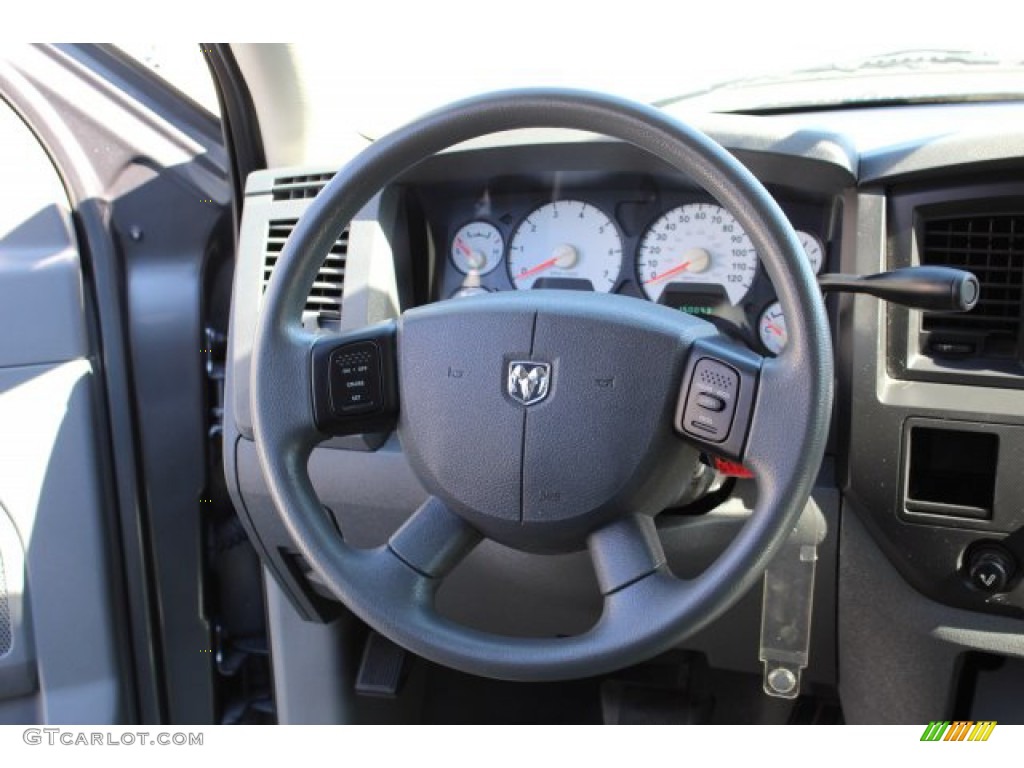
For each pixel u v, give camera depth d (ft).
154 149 5.14
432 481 2.97
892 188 3.70
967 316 3.68
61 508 5.00
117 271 5.12
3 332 4.82
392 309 4.32
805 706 5.04
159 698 5.45
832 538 3.89
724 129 3.73
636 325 2.76
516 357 2.83
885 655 3.94
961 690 4.09
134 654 5.36
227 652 5.63
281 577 4.75
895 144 3.74
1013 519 3.59
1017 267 3.63
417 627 2.79
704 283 4.12
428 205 4.47
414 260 4.53
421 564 2.93
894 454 3.67
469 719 5.85
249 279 4.45
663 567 2.77
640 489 2.79
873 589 3.89
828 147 3.62
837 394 3.80
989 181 3.57
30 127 4.89
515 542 2.93
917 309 3.47
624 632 2.65
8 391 4.83
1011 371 3.62
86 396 5.04
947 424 3.60
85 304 5.04
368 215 4.25
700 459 3.03
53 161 4.96
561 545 2.90
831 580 3.95
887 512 3.73
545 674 2.66
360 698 5.25
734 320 4.10
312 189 4.42
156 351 5.24
